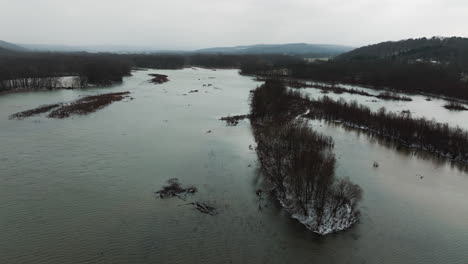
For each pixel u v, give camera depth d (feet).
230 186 181.37
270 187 180.24
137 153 224.33
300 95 451.12
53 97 415.23
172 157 220.23
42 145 231.91
